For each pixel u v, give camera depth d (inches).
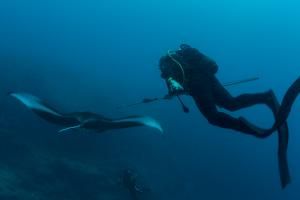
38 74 1391.5
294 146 2699.3
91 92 1439.5
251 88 4557.1
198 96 150.0
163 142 1293.1
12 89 1163.9
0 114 917.8
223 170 1397.6
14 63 1501.0
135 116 142.2
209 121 146.5
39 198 686.5
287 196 1648.6
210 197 1226.0
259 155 1681.8
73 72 1780.3
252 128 133.7
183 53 163.6
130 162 1015.0
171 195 1056.8
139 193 649.6
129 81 2534.5
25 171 749.3
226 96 158.7
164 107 1604.3
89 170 838.5
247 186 1403.8
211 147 1486.2
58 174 787.4
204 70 156.5
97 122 139.7
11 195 645.3
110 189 816.9
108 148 1003.9
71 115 146.9
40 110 143.7
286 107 123.2
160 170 1127.6
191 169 1288.1
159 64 167.3
